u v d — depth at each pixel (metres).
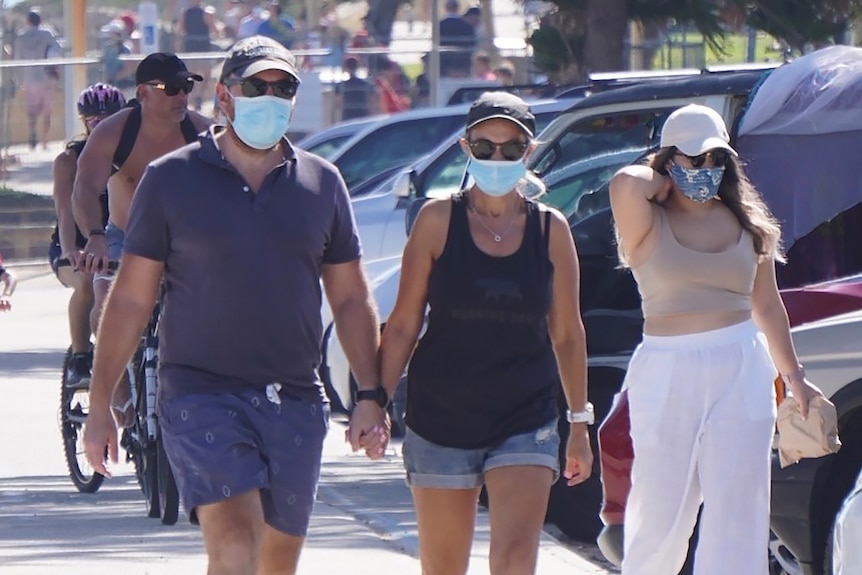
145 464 28.56
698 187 19.52
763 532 19.77
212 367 17.97
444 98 75.62
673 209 19.95
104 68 76.12
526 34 69.81
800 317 22.77
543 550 26.22
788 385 20.47
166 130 27.28
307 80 74.44
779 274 26.12
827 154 25.72
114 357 18.11
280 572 18.59
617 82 32.25
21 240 74.38
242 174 18.08
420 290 18.91
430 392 18.86
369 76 78.62
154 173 18.00
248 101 17.73
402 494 30.94
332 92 77.62
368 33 99.50
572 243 19.00
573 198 29.11
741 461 19.59
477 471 18.91
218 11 110.94
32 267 74.31
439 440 18.88
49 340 54.47
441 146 40.53
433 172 40.19
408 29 116.44
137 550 25.84
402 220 44.59
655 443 19.83
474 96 53.41
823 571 22.02
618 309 28.56
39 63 74.25
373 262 40.81
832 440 20.19
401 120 51.72
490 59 77.88
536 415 18.73
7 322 59.47
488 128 18.34
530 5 73.00
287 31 94.56
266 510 18.08
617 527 23.19
